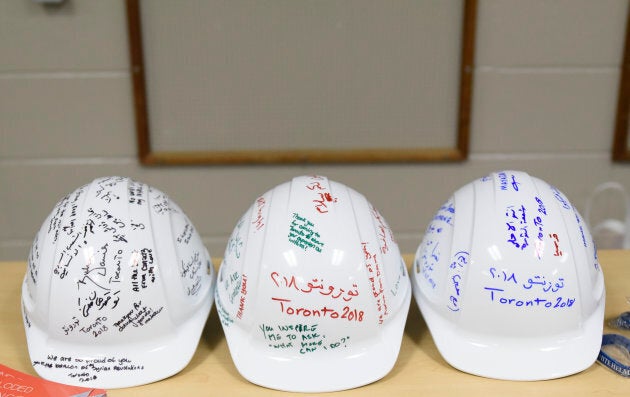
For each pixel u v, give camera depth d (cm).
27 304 57
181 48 124
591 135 136
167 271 54
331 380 52
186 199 137
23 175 134
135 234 53
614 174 140
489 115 133
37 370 53
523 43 127
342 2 122
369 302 52
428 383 53
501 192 56
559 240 53
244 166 134
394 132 132
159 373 53
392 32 124
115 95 128
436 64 127
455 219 57
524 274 52
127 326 52
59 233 54
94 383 52
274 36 124
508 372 53
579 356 53
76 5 121
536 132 135
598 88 132
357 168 135
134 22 120
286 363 52
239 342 54
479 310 53
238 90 127
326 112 130
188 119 129
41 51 124
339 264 51
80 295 52
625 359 55
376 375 52
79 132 131
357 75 127
